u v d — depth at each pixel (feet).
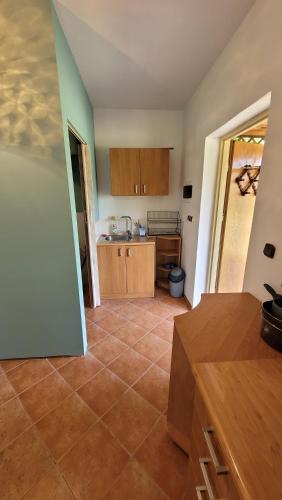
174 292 10.29
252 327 3.65
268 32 3.96
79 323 6.32
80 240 10.68
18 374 6.02
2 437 4.49
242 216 7.74
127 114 9.95
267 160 4.16
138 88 7.90
